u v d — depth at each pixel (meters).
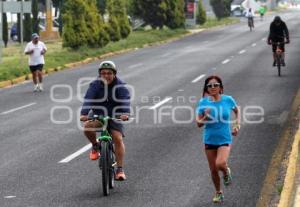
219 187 21.58
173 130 35.66
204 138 21.41
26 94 54.75
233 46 104.06
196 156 28.95
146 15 146.12
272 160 27.47
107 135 23.06
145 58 88.06
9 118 41.72
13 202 22.28
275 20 59.50
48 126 38.19
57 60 82.69
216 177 21.44
